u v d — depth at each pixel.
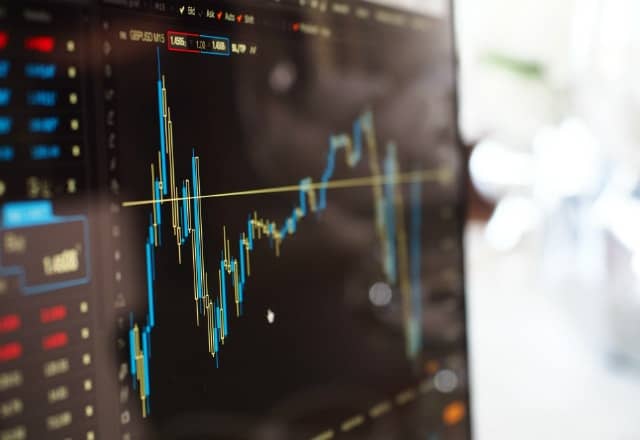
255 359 0.51
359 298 0.59
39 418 0.39
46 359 0.40
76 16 0.41
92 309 0.42
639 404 0.86
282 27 0.52
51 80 0.40
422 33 0.63
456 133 0.67
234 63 0.49
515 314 1.04
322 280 0.56
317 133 0.55
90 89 0.41
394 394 0.61
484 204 1.11
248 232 0.51
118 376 0.43
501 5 1.10
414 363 0.63
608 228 1.03
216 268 0.49
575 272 1.07
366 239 0.59
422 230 0.64
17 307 0.39
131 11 0.43
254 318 0.51
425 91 0.64
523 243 1.11
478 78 1.08
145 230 0.44
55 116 0.40
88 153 0.41
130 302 0.44
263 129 0.51
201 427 0.48
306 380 0.55
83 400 0.41
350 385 0.58
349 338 0.58
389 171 0.61
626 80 1.08
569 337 1.00
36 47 0.39
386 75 0.60
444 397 0.66
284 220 0.53
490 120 1.10
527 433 0.80
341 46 0.56
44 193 0.39
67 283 0.41
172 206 0.46
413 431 0.63
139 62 0.44
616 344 0.96
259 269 0.51
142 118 0.44
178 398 0.46
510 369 0.93
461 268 0.67
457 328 0.67
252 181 0.51
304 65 0.54
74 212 0.41
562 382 0.91
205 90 0.47
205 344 0.48
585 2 1.12
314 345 0.55
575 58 1.14
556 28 1.15
